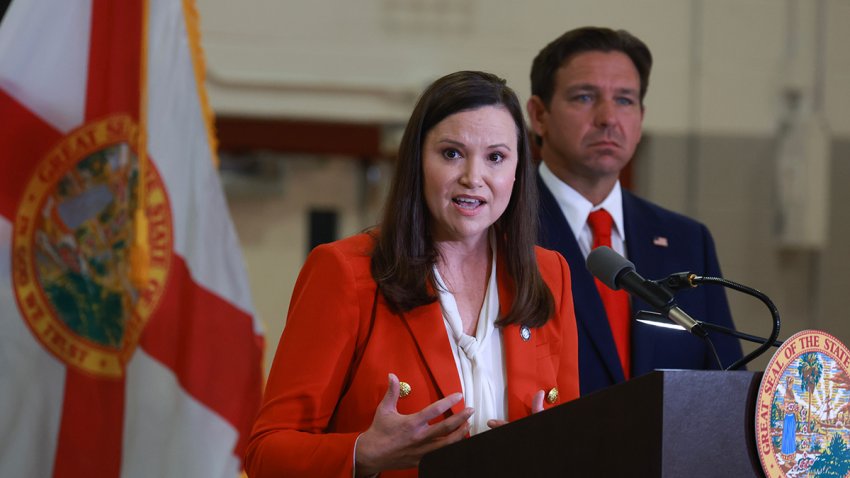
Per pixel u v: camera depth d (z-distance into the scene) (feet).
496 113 22.08
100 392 33.53
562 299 24.03
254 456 21.25
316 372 21.53
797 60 80.74
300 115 75.72
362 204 80.28
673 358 30.71
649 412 16.42
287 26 75.56
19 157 33.09
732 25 80.23
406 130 22.53
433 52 76.95
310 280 22.47
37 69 33.63
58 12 34.09
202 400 35.24
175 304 35.40
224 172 78.07
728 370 18.16
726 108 80.28
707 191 80.23
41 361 32.94
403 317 22.04
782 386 17.17
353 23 76.18
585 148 31.60
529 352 22.62
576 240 31.17
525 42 77.77
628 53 32.58
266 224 79.66
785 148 80.48
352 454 19.79
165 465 34.42
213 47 74.74
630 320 30.71
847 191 81.76
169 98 36.11
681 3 80.07
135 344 34.42
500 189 21.93
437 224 22.76
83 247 33.60
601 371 29.58
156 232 35.27
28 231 32.94
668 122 80.07
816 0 80.89
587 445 17.24
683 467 16.30
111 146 34.24
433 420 21.30
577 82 31.89
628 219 32.24
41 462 32.76
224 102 74.84
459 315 22.52
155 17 36.27
